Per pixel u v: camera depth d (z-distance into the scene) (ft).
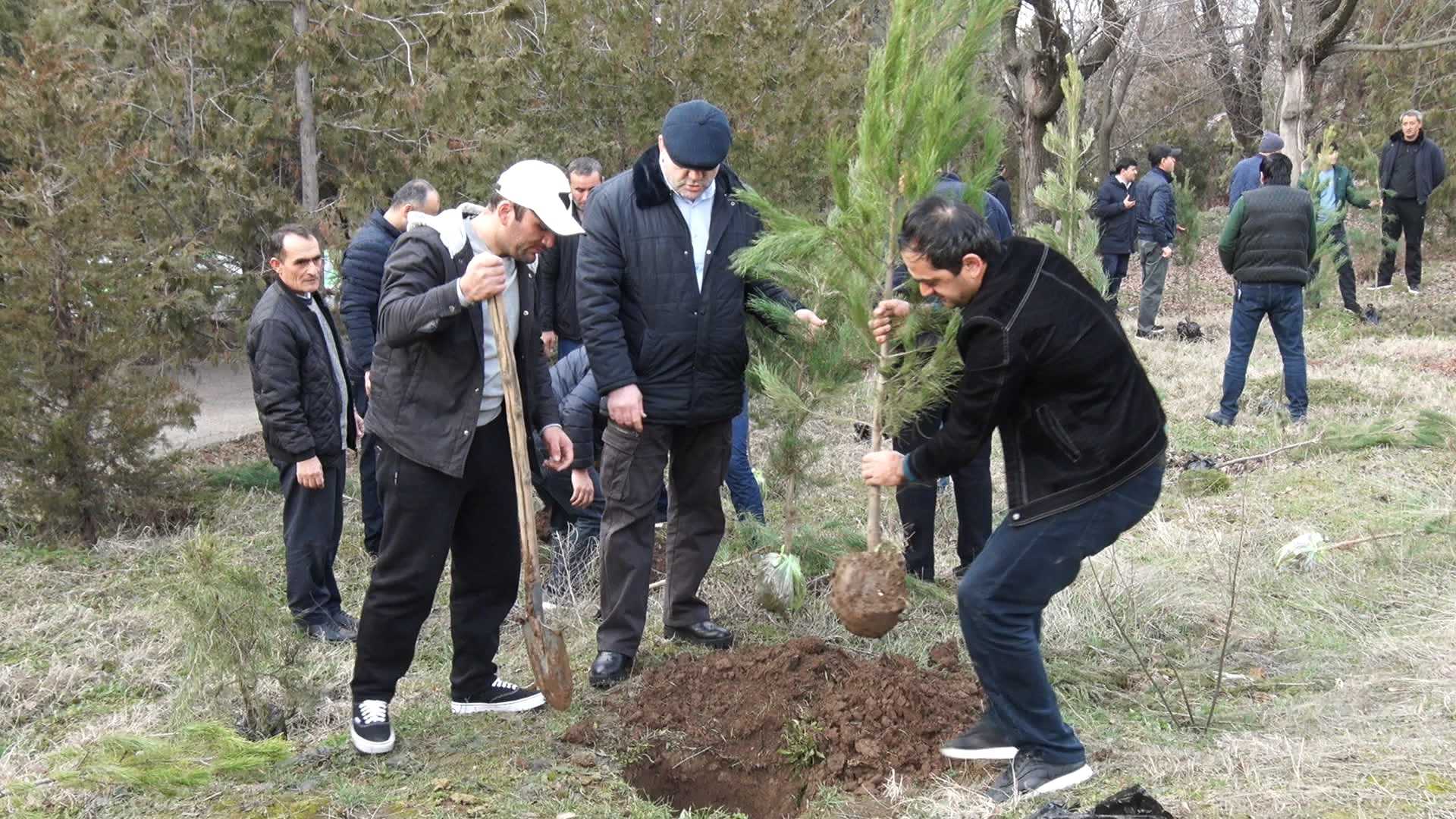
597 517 17.93
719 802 12.32
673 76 25.07
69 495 19.92
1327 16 46.55
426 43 27.58
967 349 9.96
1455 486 20.63
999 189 20.97
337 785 11.43
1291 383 26.05
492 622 12.79
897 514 20.51
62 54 20.76
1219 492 21.56
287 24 27.91
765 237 12.66
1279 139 34.91
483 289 10.62
